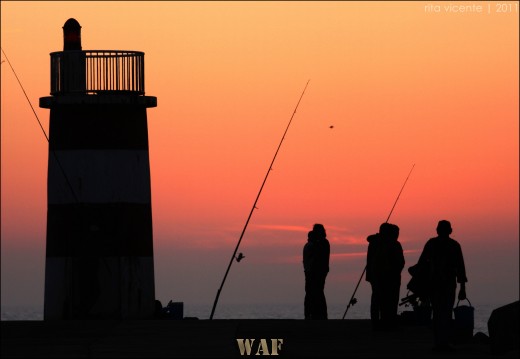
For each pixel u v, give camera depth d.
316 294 93.12
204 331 76.12
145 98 97.81
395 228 78.38
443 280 64.38
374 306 77.81
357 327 80.88
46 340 69.75
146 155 99.00
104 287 97.12
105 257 97.12
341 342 69.94
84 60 98.25
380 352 63.88
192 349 64.56
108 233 97.25
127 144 97.62
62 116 97.50
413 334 75.38
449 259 64.62
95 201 97.12
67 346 66.12
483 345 70.75
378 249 77.81
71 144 97.19
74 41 99.75
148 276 98.50
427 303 83.38
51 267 97.69
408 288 65.44
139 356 60.78
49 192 98.00
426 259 65.19
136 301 97.56
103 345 66.69
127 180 97.50
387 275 77.38
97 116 97.31
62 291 97.19
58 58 98.62
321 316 93.12
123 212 97.31
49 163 98.12
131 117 98.06
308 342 69.88
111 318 97.06
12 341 69.19
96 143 97.19
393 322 77.56
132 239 97.50
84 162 97.00
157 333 74.44
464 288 64.94
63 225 97.38
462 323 72.44
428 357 61.31
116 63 98.31
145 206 98.62
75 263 97.00
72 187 97.06
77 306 97.00
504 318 63.31
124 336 72.25
